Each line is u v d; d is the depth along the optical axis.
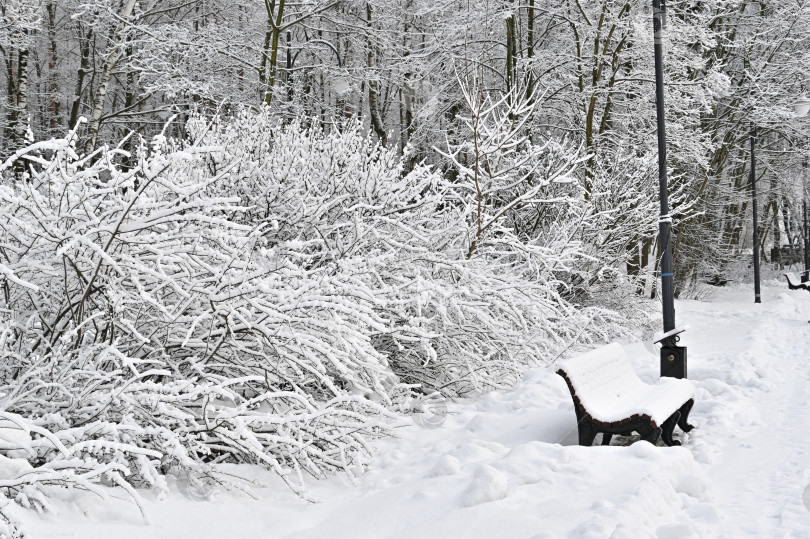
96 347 4.15
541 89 16.17
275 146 6.86
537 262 7.78
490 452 4.77
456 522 3.42
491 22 16.00
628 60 15.93
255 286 4.57
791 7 20.72
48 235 4.17
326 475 4.68
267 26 18.50
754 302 22.47
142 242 4.34
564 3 16.50
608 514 3.33
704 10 18.12
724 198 25.81
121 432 3.93
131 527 3.46
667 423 5.48
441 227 7.76
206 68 16.14
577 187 11.66
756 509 3.81
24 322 4.64
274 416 4.21
